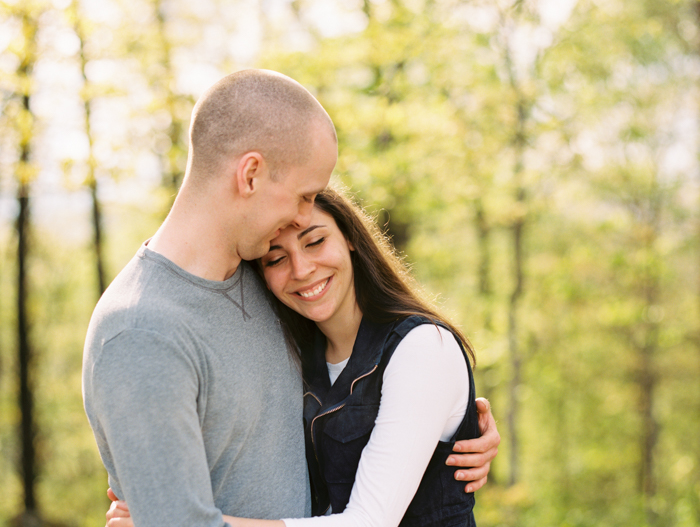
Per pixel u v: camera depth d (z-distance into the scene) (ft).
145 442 4.02
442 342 5.25
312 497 5.85
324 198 5.53
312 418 5.65
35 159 19.33
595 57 31.12
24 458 30.42
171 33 21.25
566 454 50.72
